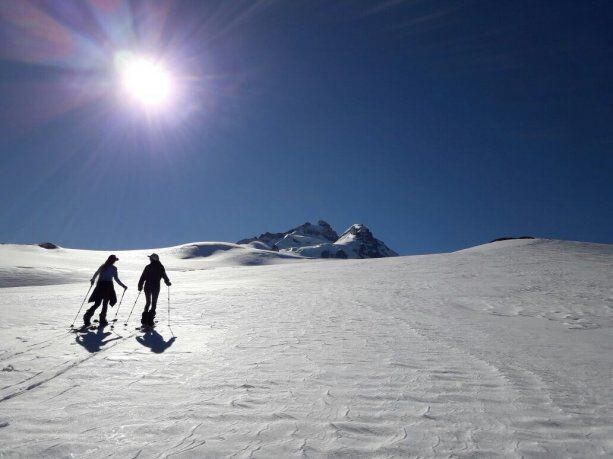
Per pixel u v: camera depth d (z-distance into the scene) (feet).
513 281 82.43
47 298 59.26
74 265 212.23
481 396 16.80
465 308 51.96
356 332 32.24
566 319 44.39
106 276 34.09
